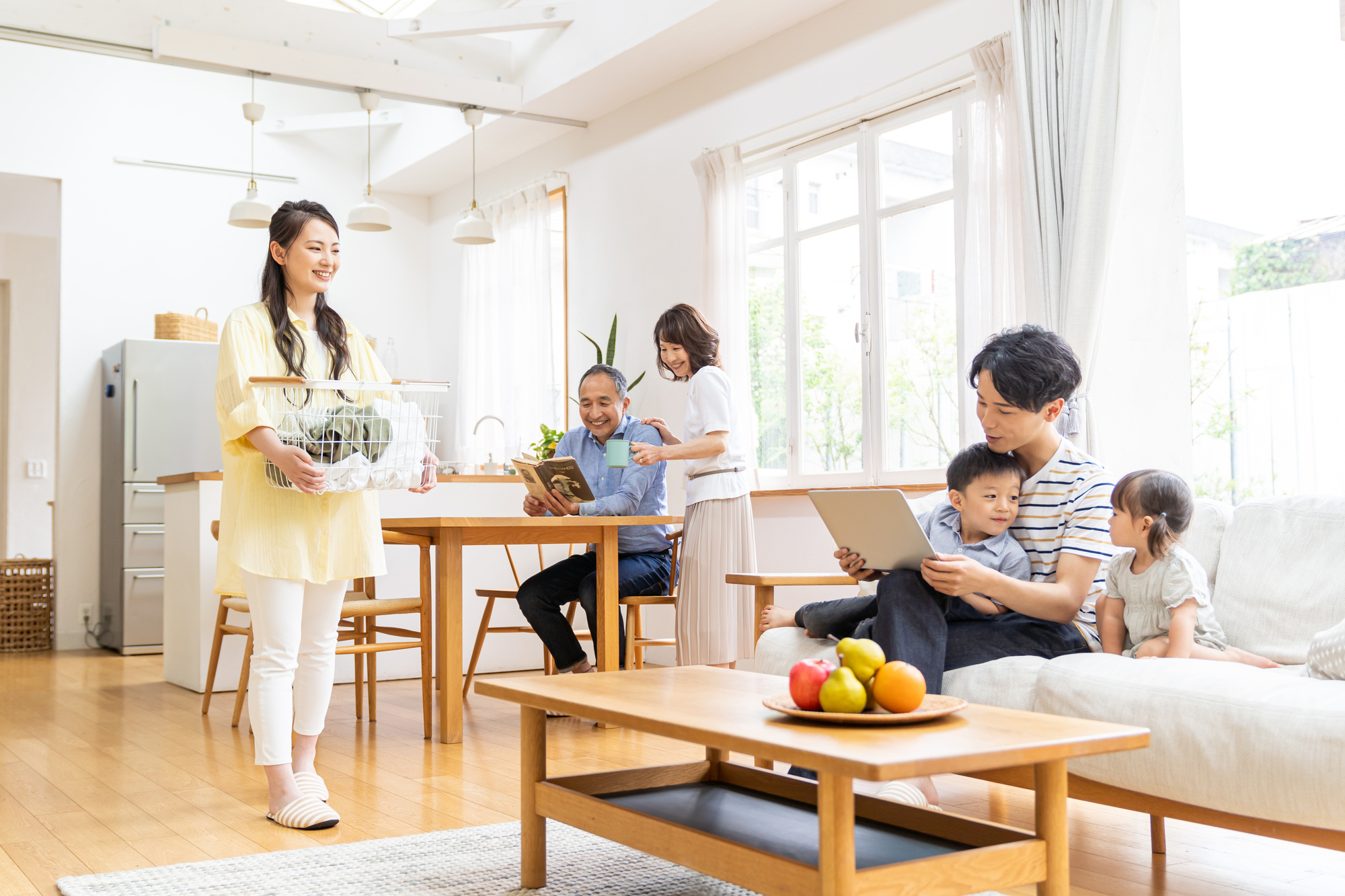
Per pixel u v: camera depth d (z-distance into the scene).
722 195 4.96
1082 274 3.36
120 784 2.75
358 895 1.82
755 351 5.07
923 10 4.14
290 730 2.39
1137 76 3.33
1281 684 1.70
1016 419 2.24
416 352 7.59
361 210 5.76
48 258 7.54
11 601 6.27
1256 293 4.34
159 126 6.77
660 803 1.82
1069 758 1.40
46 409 7.50
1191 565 2.16
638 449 3.35
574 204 6.12
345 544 2.41
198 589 4.43
